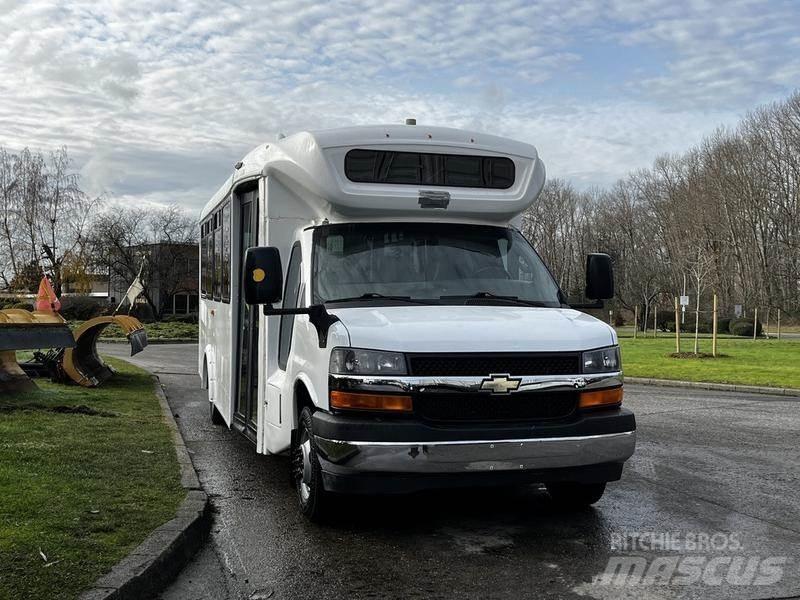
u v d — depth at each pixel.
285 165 6.77
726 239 63.88
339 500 5.85
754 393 16.66
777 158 65.00
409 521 6.14
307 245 6.52
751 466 8.34
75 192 48.31
